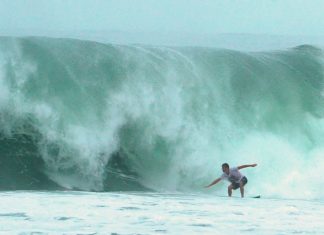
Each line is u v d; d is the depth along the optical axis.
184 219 34.00
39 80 59.19
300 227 32.53
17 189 53.00
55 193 47.12
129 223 32.03
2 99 58.22
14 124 57.91
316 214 38.41
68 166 57.34
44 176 56.31
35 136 57.72
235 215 36.47
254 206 42.19
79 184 56.41
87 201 41.25
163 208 38.97
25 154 57.00
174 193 53.88
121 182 57.44
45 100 58.78
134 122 60.19
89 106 59.44
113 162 58.69
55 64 59.81
